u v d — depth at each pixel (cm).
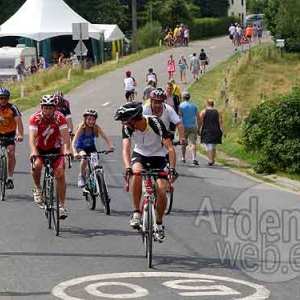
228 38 18325
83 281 1909
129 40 16925
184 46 15562
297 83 9281
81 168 2948
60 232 2514
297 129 4081
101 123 6569
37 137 2545
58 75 10462
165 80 10000
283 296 1778
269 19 12975
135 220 2133
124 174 2133
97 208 2964
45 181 2567
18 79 11038
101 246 2309
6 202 3075
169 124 2438
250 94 8619
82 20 13350
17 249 2269
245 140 4519
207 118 4384
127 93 6831
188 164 4425
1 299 1747
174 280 1917
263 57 10744
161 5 19150
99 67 11994
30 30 12812
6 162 3114
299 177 3912
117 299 1750
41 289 1836
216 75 10300
